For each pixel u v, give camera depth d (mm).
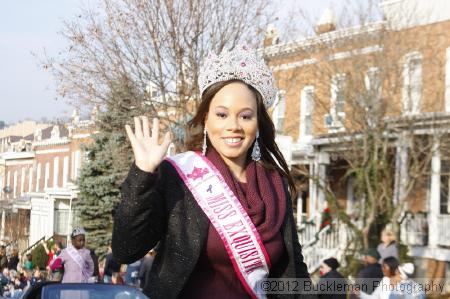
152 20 13414
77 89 13734
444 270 14734
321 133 17641
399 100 14477
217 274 2021
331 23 15500
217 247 1980
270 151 2367
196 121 2248
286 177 2361
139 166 1874
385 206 14047
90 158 26203
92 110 15203
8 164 51375
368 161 14477
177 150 12008
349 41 15047
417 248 15266
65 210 39781
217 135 2143
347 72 14656
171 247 1972
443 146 14453
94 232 25328
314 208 19234
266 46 15086
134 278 11438
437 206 15867
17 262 19391
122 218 1858
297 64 16062
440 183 16250
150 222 1912
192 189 2021
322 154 18297
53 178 43875
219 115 2141
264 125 2283
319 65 15508
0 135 73812
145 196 1855
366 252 6582
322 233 15383
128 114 13719
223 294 2010
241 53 2180
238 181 2146
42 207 40906
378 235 13250
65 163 42594
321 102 15875
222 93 2148
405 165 14500
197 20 13523
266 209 2094
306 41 15727
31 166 47469
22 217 42469
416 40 14836
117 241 1897
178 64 13500
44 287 5023
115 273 12000
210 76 2174
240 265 1996
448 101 14766
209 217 1995
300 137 19375
